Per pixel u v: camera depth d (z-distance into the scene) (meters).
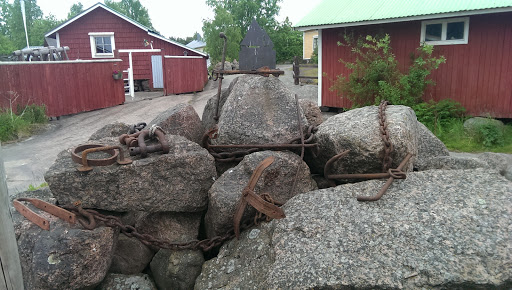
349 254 2.31
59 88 13.18
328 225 2.54
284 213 2.75
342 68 12.44
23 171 7.52
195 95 18.53
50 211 2.76
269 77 4.07
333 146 3.32
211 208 3.00
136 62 21.30
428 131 4.59
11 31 56.81
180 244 2.95
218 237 2.98
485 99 10.33
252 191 2.73
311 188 3.33
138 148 2.96
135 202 2.97
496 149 8.66
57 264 2.53
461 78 10.59
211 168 3.14
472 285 2.06
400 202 2.63
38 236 2.67
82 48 21.20
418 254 2.22
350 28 12.00
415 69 10.63
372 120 3.35
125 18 20.72
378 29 11.55
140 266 3.08
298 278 2.23
